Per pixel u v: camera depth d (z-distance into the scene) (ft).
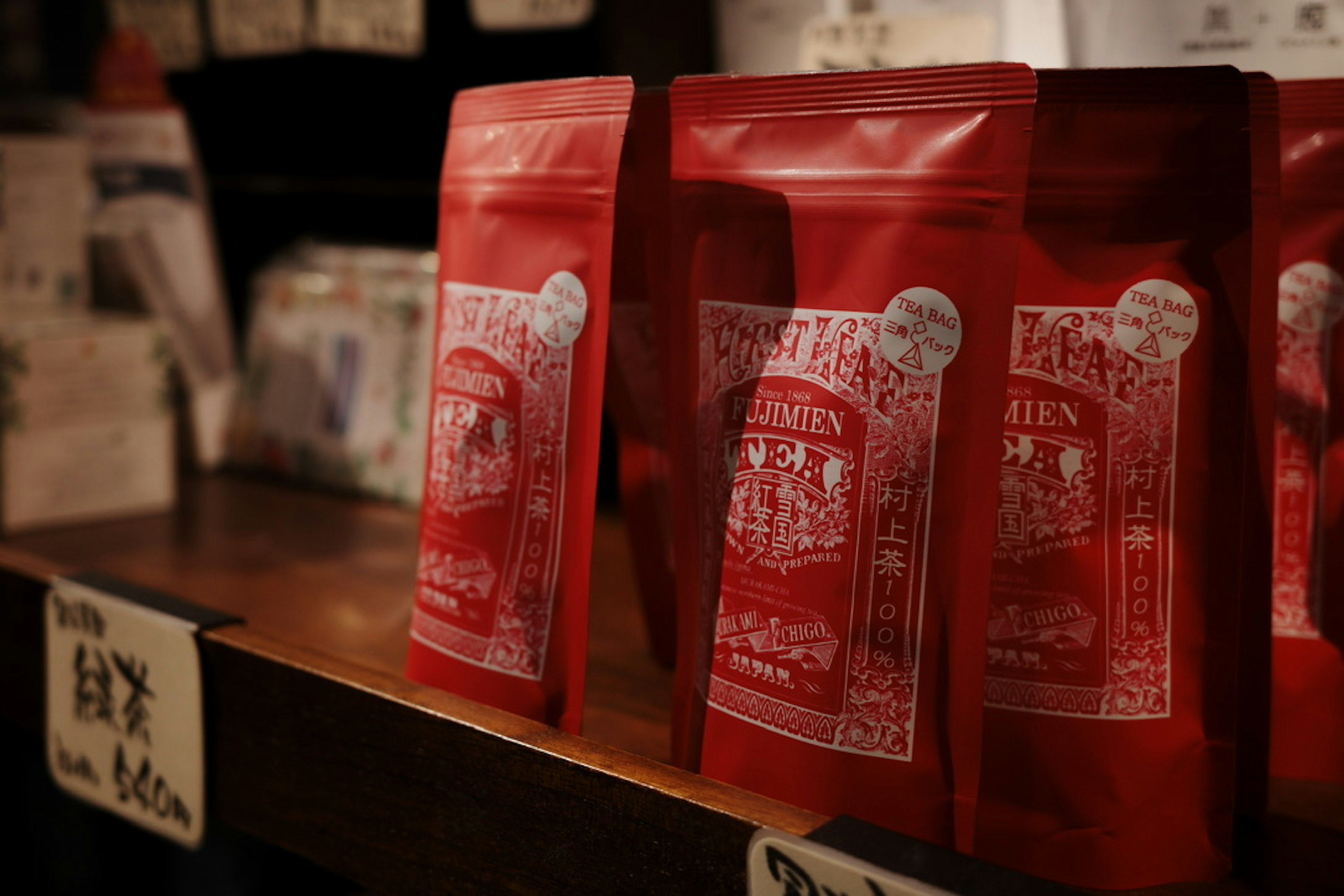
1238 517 1.78
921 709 1.74
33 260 4.03
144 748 2.43
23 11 5.31
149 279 4.23
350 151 4.38
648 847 1.69
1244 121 1.74
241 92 4.73
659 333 2.21
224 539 3.60
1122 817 1.80
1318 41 2.35
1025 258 1.85
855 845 1.49
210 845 3.98
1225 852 1.79
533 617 2.06
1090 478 1.82
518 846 1.85
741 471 1.90
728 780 1.88
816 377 1.82
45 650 2.67
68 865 4.21
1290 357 2.08
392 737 2.01
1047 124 1.82
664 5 3.35
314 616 2.90
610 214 1.97
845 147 1.82
